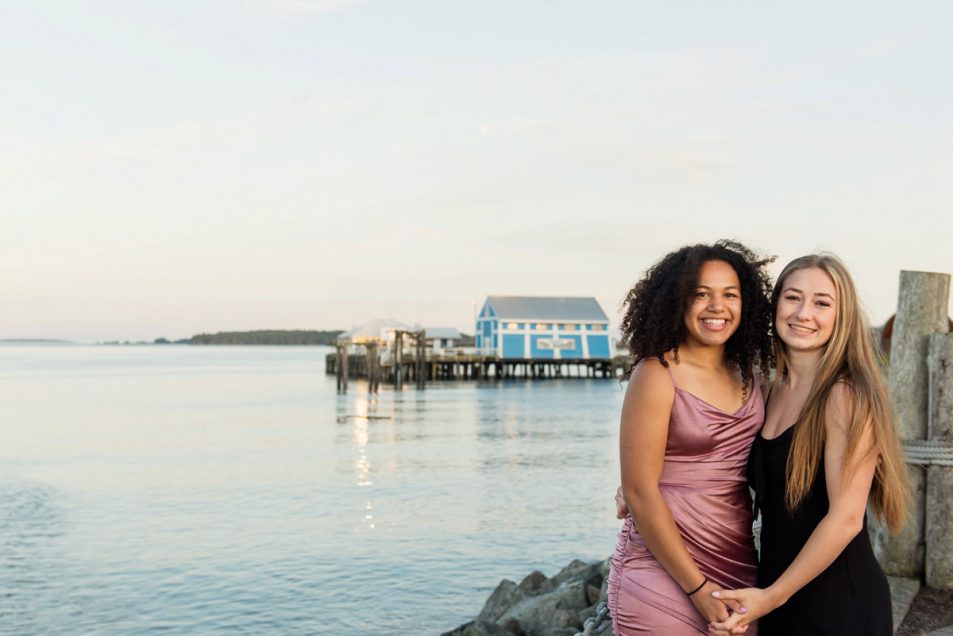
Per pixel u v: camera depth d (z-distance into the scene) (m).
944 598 5.61
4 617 11.88
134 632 11.35
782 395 3.28
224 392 64.88
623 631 3.22
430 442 33.50
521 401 55.69
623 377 3.37
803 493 3.08
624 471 3.17
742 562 3.20
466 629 9.25
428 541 16.36
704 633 3.10
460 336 80.94
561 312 78.62
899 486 3.11
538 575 11.40
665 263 3.28
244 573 14.11
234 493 21.73
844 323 3.13
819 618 3.06
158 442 33.00
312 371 109.56
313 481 23.73
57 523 17.94
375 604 12.55
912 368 5.92
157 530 17.30
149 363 147.38
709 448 3.15
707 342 3.17
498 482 23.69
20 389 67.94
